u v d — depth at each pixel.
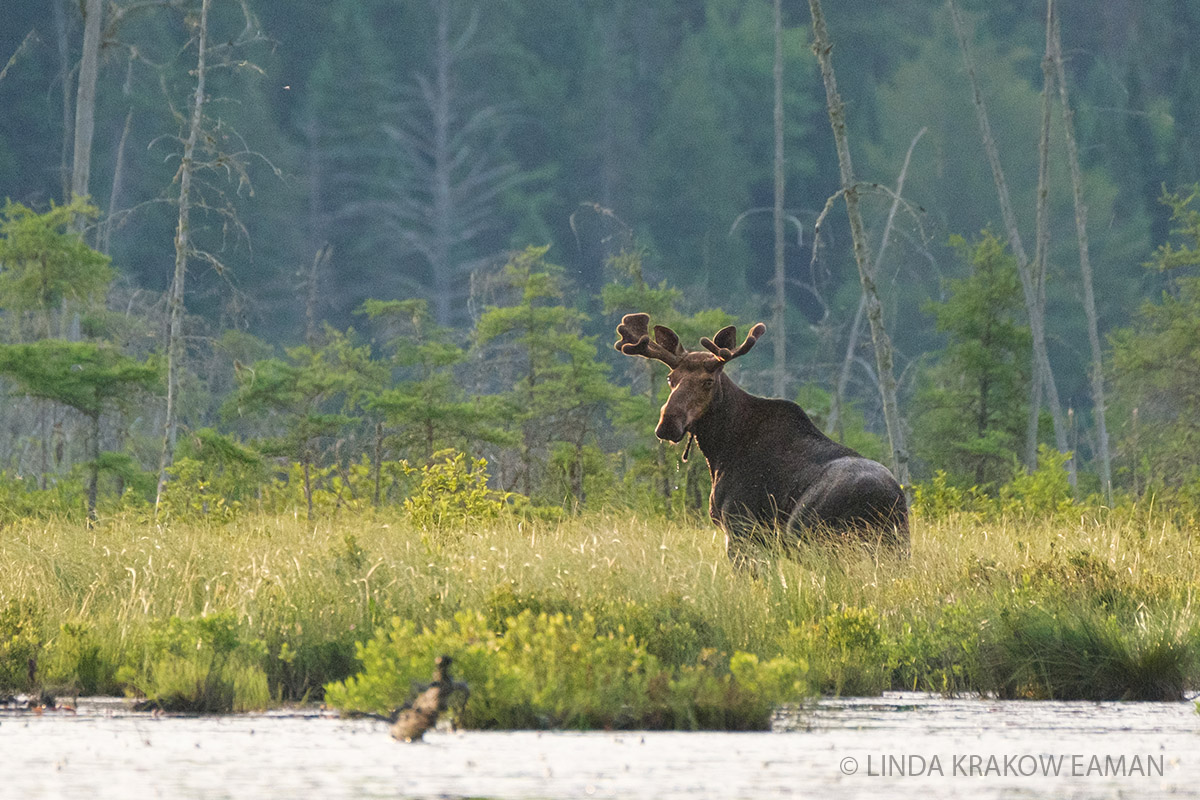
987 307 71.75
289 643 20.88
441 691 14.96
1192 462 64.06
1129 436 68.88
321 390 60.34
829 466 24.69
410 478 46.31
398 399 56.28
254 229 138.75
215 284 127.44
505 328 63.28
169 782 11.49
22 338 63.81
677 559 25.27
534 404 61.81
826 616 21.95
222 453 50.53
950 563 26.11
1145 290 140.88
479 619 17.61
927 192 149.50
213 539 30.67
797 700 17.41
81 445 58.94
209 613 21.67
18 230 58.03
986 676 20.22
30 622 21.64
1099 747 14.10
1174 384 69.06
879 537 24.25
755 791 11.14
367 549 26.03
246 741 14.41
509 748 13.77
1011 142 152.25
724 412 25.34
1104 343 132.50
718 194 154.75
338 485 46.69
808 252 152.75
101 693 20.03
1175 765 12.98
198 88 50.59
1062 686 19.80
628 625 20.28
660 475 51.00
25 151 132.88
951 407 71.81
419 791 11.00
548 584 23.23
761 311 123.75
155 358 58.69
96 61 69.19
